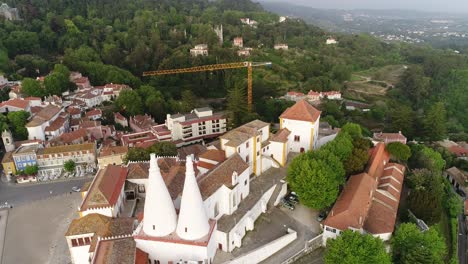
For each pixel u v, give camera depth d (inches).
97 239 2276.1
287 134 3408.0
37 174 4003.4
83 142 4584.2
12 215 3218.5
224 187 2477.9
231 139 2878.9
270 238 2527.1
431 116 5349.4
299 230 2652.6
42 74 7047.2
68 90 6461.6
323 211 2837.1
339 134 3587.6
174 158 3449.8
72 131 4913.9
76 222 2438.5
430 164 3750.0
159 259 2192.4
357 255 2084.2
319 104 6973.4
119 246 2101.4
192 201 2074.3
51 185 3816.4
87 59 7549.2
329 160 2903.5
